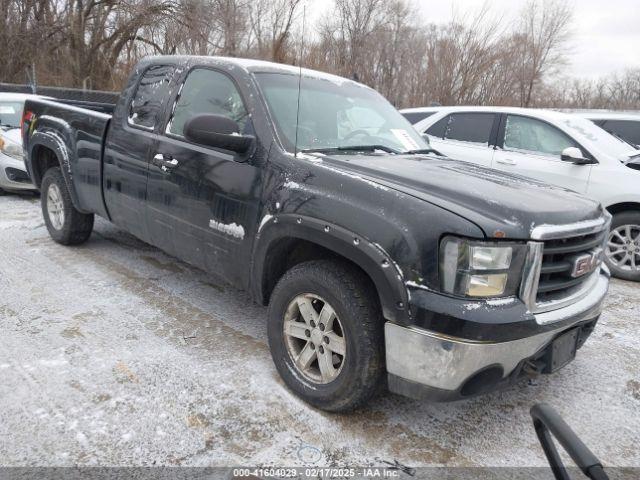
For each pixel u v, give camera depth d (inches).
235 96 137.5
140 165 156.8
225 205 128.9
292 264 125.3
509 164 250.5
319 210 106.7
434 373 93.4
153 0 788.0
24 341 134.5
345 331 103.7
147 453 97.1
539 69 916.0
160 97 158.2
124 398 112.9
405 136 155.7
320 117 139.2
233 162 128.2
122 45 839.7
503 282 93.7
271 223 115.6
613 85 1563.7
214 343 139.8
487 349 91.0
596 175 226.2
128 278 183.0
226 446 100.4
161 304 162.9
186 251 145.3
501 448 105.4
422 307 92.3
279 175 118.2
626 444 109.4
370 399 108.6
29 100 220.5
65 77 827.4
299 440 103.4
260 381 122.3
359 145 138.6
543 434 66.7
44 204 215.6
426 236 93.4
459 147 270.4
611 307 188.4
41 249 209.6
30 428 101.7
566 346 107.7
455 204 97.9
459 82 853.8
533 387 129.8
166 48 797.2
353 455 100.3
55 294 165.6
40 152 216.4
